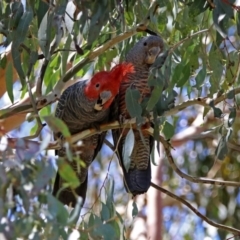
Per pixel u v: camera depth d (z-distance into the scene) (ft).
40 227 18.30
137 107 24.94
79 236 20.90
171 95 26.37
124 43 30.99
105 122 29.40
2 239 17.08
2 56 31.50
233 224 44.62
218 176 46.29
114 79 26.89
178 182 48.29
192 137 45.09
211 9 25.21
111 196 24.80
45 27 24.25
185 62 27.58
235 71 28.25
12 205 17.16
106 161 48.39
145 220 43.93
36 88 28.14
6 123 35.01
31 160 18.04
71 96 28.40
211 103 26.30
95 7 22.84
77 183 18.28
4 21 25.84
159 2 26.04
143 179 30.09
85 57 28.17
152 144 29.89
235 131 44.27
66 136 18.51
